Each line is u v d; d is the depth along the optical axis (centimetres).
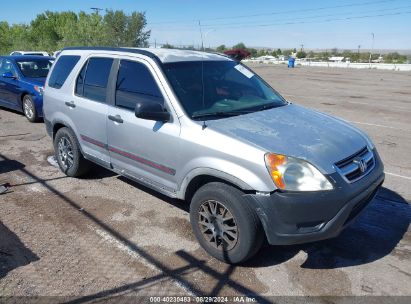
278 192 319
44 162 648
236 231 346
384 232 429
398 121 1085
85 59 523
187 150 373
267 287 333
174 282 337
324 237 331
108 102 471
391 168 650
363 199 350
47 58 1088
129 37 4538
